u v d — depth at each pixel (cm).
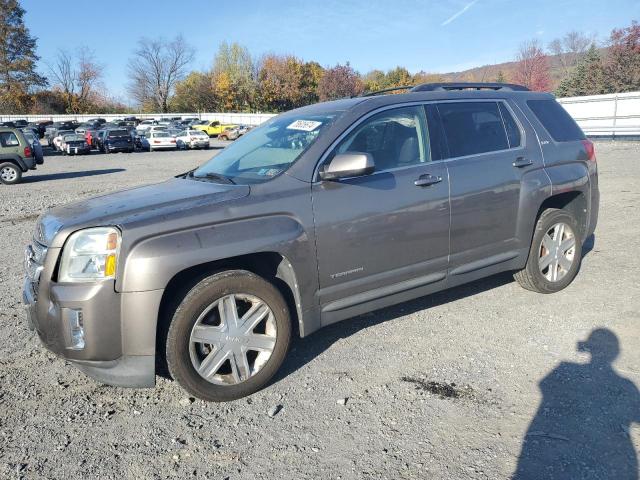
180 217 319
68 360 319
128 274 304
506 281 541
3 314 508
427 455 279
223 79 7456
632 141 2105
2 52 7738
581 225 525
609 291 499
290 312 369
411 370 370
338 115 394
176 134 3750
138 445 298
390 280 394
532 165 466
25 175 2127
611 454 273
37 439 306
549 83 5875
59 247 314
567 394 330
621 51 4428
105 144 3500
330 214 361
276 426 311
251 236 330
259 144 423
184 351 320
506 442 287
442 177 411
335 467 273
